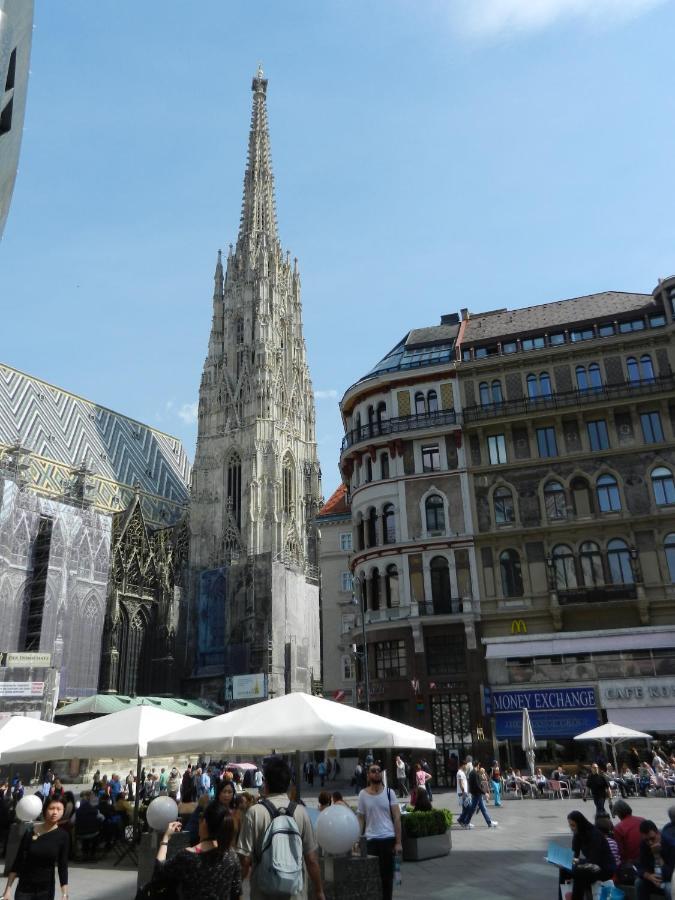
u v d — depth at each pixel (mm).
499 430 47594
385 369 51906
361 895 10750
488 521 45969
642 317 47719
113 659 91250
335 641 79875
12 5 10000
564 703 40906
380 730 15359
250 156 146250
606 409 45500
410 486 48031
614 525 43500
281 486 117125
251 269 133125
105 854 23109
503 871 17750
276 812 8727
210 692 100688
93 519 90938
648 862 11555
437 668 44125
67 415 120000
